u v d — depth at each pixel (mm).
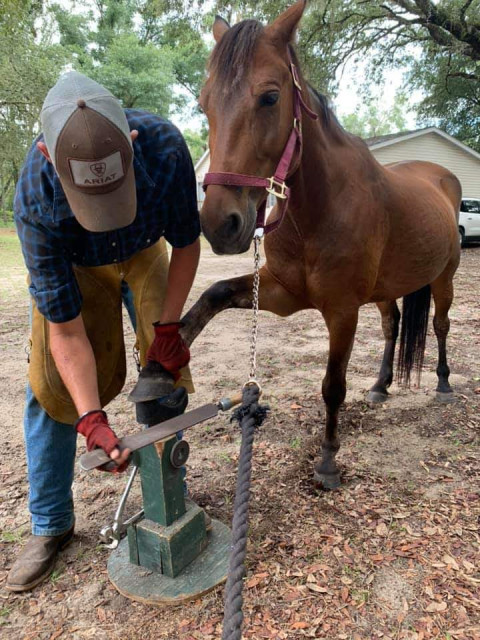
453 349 4473
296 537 1938
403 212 2482
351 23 12422
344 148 2209
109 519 2068
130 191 1176
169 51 26688
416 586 1687
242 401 1453
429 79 19000
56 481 1768
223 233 1493
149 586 1649
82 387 1383
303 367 3973
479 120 22625
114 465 1254
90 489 2301
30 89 15805
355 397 3369
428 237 2709
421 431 2885
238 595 1009
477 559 1812
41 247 1357
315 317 5809
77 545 1919
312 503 2170
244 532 1133
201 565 1742
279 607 1599
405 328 3252
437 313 3389
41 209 1312
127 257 1593
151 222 1495
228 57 1576
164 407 1613
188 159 1504
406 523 2027
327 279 2133
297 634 1495
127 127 1158
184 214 1547
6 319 5613
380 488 2295
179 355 1615
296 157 1766
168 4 11945
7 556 1856
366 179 2244
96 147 1068
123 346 1860
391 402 3305
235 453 2605
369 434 2848
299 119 1751
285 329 5246
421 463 2525
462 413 3127
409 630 1512
